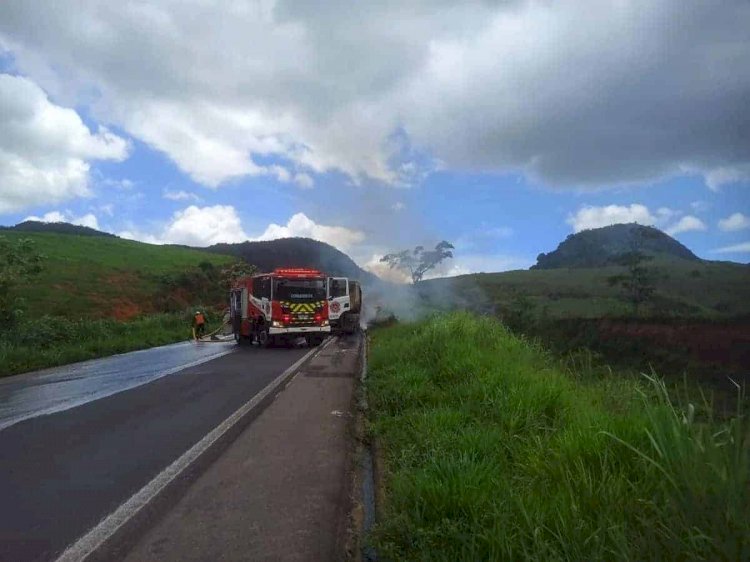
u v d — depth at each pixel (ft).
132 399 37.93
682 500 11.74
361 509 18.37
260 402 35.94
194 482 20.35
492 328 49.39
